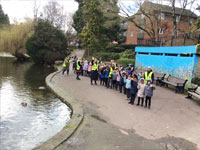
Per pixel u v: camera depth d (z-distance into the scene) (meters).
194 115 7.08
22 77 17.03
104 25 28.97
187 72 11.53
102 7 26.14
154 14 25.53
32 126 6.52
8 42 38.03
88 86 12.10
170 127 5.91
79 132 5.39
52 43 31.88
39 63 35.38
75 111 7.07
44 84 13.77
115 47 30.38
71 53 38.22
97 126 5.86
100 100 8.85
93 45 27.75
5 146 5.22
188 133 5.49
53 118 7.24
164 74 13.23
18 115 7.48
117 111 7.33
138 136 5.25
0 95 10.26
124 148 4.56
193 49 10.88
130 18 25.94
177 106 8.21
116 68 11.38
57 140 4.77
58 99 9.58
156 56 15.45
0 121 6.86
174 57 13.12
